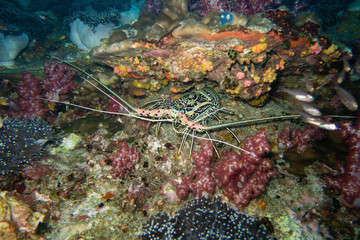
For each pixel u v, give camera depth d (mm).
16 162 498
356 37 517
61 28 1029
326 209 460
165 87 701
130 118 652
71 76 682
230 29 434
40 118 597
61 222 451
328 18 589
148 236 439
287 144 548
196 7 687
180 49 498
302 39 452
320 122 439
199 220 448
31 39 841
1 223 340
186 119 572
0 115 617
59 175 502
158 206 501
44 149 557
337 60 487
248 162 481
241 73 508
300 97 462
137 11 936
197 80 582
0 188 455
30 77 644
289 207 479
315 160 517
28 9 1168
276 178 527
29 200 455
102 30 841
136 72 588
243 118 644
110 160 526
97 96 702
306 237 435
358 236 423
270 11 449
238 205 478
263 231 438
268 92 604
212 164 552
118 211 477
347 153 488
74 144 587
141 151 572
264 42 455
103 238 438
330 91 562
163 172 542
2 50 749
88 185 503
